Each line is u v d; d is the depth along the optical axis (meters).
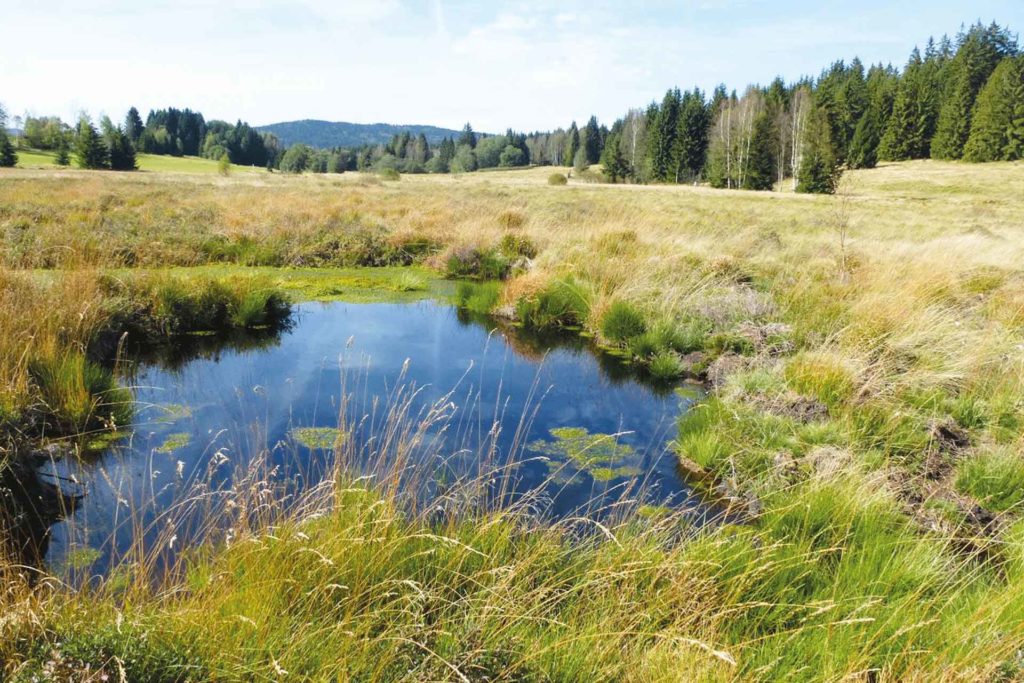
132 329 7.46
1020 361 5.84
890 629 2.63
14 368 4.96
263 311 8.64
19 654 2.12
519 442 5.27
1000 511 3.97
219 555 2.98
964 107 60.34
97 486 4.20
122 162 61.03
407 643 2.41
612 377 7.09
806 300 8.48
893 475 4.35
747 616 2.90
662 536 3.54
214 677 2.19
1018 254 10.60
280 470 4.46
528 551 3.22
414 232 14.34
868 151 59.09
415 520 3.34
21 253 9.38
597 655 2.48
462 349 7.94
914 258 9.46
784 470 4.48
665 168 72.12
